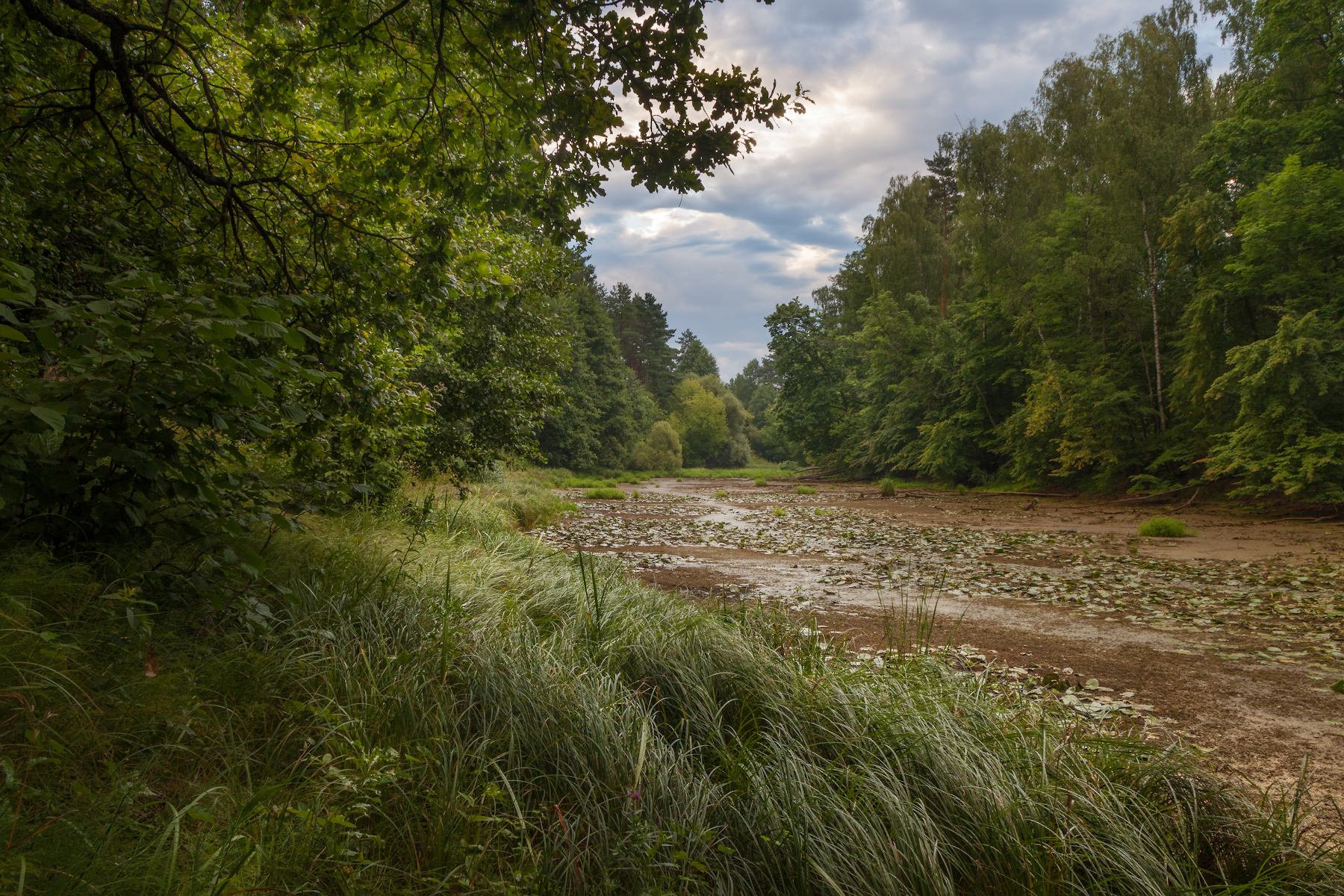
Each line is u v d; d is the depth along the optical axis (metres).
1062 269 25.95
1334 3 17.78
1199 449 21.14
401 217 4.52
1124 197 24.12
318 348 4.15
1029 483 27.86
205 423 2.87
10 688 2.00
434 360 9.33
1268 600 7.74
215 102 4.49
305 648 3.16
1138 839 2.37
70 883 1.52
